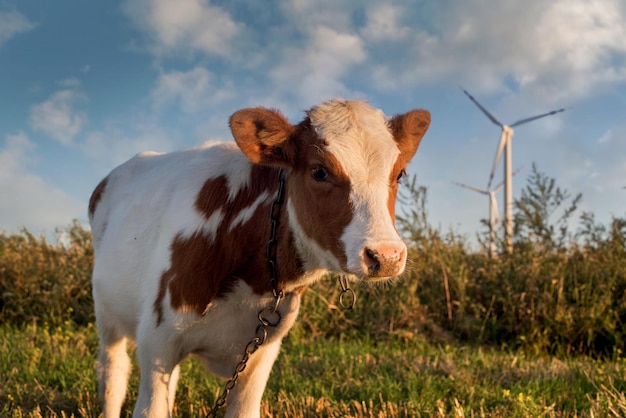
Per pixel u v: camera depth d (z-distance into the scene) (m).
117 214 2.05
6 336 3.06
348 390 2.31
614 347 3.27
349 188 1.49
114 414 2.03
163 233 1.76
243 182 1.70
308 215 1.55
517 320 3.53
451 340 3.45
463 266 3.80
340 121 1.55
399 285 3.64
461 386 2.28
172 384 1.72
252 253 1.65
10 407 2.13
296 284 1.66
